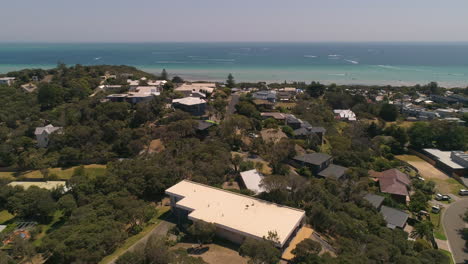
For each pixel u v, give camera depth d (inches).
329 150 3617.1
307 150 3427.7
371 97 7052.2
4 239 1899.6
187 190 2030.0
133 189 2182.6
